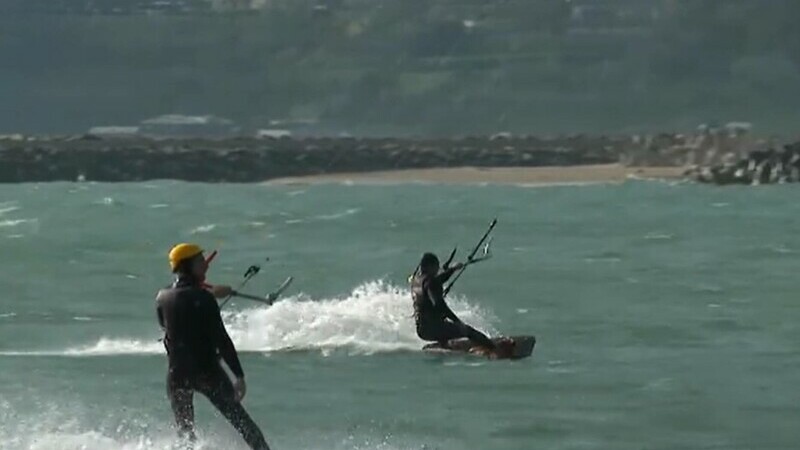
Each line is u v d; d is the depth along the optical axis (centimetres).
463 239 19150
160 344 9531
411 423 6962
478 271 14500
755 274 14250
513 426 6919
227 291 5822
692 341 9656
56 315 11225
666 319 10756
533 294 12425
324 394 7700
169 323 5559
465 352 8900
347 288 13112
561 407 7369
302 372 8375
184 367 5525
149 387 7875
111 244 18288
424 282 9038
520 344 8869
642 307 11494
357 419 7062
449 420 7050
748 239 18950
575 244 18200
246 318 9975
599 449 6450
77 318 11031
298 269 14925
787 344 9488
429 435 6712
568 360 8825
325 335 9419
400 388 7856
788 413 7200
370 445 6500
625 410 7294
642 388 7869
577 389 7856
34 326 10544
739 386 7925
